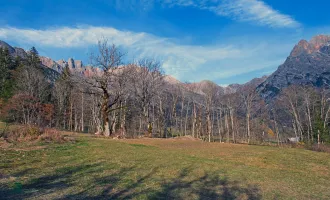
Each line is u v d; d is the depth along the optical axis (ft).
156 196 28.30
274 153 68.95
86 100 184.65
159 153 61.31
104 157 50.29
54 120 193.47
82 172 36.70
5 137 63.10
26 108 168.14
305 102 189.88
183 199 28.25
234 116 213.25
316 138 175.94
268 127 234.79
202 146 83.66
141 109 136.67
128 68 120.37
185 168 45.01
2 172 32.91
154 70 132.36
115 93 117.80
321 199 32.24
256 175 43.42
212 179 38.58
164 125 159.53
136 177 36.17
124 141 86.48
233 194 31.81
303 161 59.57
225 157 60.54
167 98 175.52
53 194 26.02
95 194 27.27
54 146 59.36
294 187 37.37
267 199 30.81
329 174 48.93
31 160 41.88
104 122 113.91
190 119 216.74
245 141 184.03
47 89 210.38
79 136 93.97
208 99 190.80
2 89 204.33
